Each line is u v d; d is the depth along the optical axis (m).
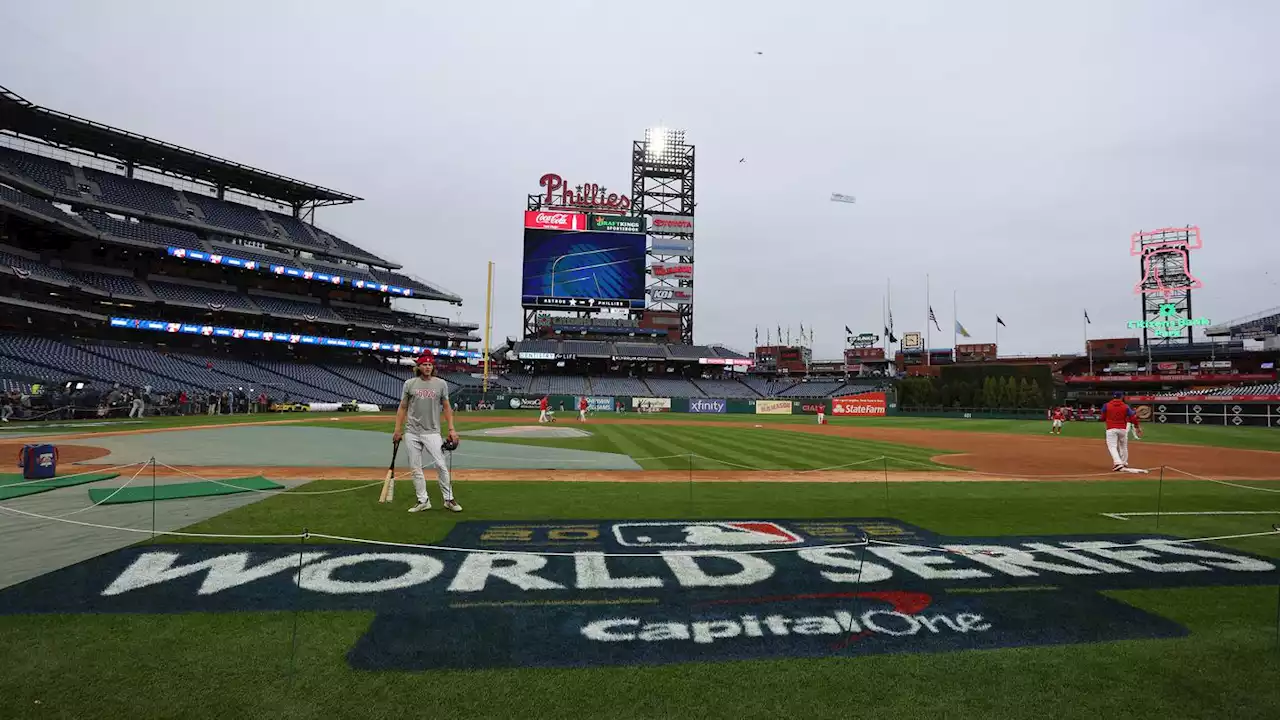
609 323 77.00
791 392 72.94
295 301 55.81
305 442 18.11
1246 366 66.81
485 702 3.02
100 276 44.88
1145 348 72.62
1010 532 6.95
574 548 6.00
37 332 39.00
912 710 3.02
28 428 21.95
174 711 2.89
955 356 82.75
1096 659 3.62
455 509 7.82
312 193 60.62
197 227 51.56
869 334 104.31
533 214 65.38
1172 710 3.04
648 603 4.47
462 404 57.12
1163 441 24.45
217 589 4.59
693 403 60.91
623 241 66.44
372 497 8.63
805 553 5.90
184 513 7.27
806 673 3.40
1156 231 72.12
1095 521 7.63
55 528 6.41
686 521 7.39
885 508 8.44
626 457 15.75
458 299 66.12
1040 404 52.38
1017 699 3.14
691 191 73.25
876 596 4.68
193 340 50.06
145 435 19.56
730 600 4.56
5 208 35.06
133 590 4.54
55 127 46.06
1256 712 3.03
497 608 4.32
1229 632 4.03
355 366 58.00
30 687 3.09
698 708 3.01
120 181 51.06
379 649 3.60
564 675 3.33
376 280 59.75
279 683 3.17
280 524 6.75
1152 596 4.74
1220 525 7.41
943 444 22.64
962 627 4.09
